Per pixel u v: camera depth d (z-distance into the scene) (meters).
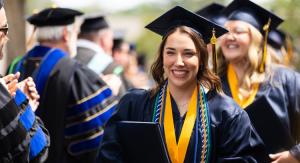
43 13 5.27
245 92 4.91
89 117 5.15
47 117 5.05
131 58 12.40
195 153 3.73
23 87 4.00
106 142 3.90
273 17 5.03
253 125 4.41
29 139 3.51
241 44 4.91
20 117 3.55
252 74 4.91
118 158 3.82
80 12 5.36
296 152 4.23
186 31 3.77
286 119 4.71
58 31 5.26
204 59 3.83
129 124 3.75
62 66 5.12
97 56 6.31
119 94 6.34
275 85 4.83
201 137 3.75
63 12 5.25
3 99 3.42
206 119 3.78
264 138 4.40
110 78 5.96
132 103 3.97
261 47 5.01
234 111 3.80
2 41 3.56
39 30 5.28
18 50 7.74
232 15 5.05
